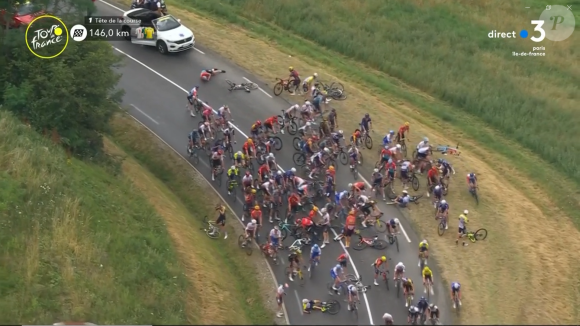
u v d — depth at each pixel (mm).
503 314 78375
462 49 135250
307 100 114375
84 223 76250
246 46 128625
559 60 134625
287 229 89625
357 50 130375
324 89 117438
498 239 89875
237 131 107250
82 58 93875
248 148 97812
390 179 96625
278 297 78375
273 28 137250
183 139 105625
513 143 111000
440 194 92688
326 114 111562
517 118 115375
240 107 112188
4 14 93250
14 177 78250
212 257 85125
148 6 127250
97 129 94438
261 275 84875
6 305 65250
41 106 89062
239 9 142000
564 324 77938
